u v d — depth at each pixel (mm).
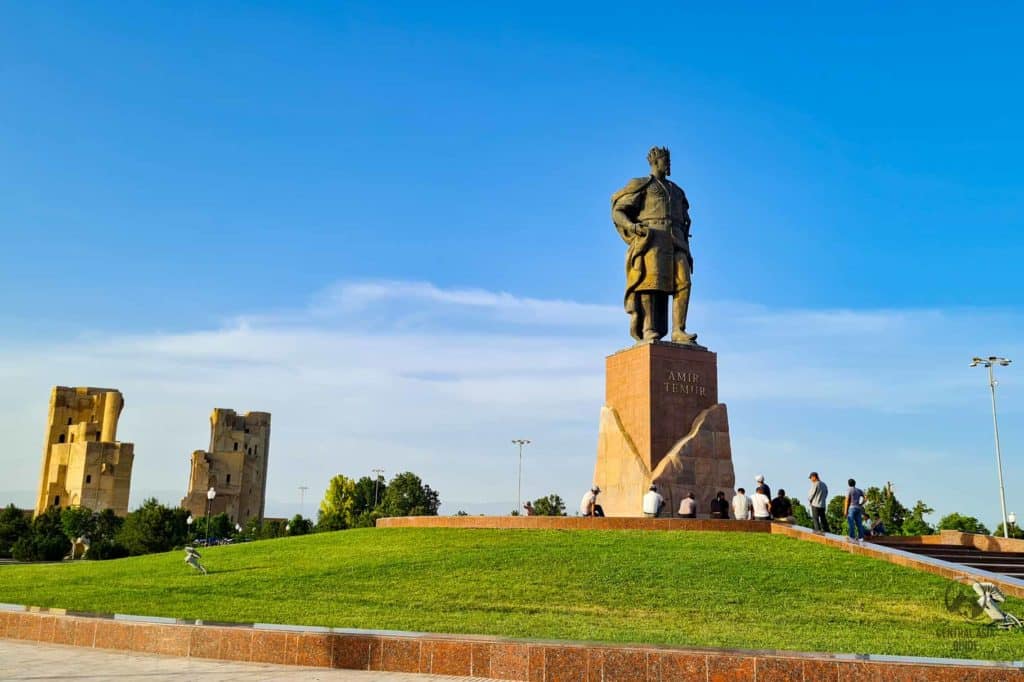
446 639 13125
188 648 14383
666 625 16141
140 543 75750
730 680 11969
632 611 17500
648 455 32219
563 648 12562
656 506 29016
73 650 14953
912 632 15703
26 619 16344
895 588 19578
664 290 34750
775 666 11898
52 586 23406
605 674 12359
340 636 13539
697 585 19844
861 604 18125
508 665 12727
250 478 166500
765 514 28938
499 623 16109
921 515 71562
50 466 155000
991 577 19953
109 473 146250
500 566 22125
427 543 26156
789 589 19469
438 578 20953
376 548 25938
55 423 158250
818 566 21734
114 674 12430
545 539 26016
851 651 13938
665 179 36656
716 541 25188
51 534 89062
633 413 33375
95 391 162875
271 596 19609
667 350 33406
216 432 162250
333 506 121188
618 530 27469
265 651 13867
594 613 17297
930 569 21172
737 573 20984
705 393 33656
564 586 19859
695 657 12148
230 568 24266
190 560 23797
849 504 25422
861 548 23406
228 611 17656
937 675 11531
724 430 33250
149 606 18656
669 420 32781
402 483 115812
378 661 13281
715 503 30422
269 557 26031
